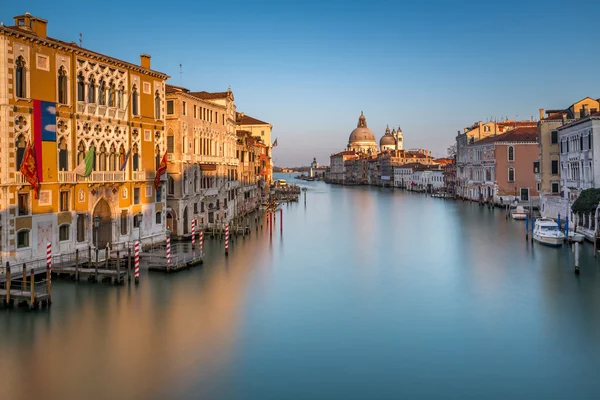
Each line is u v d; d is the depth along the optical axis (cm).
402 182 18638
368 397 1786
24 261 3114
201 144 5516
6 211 2998
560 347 2219
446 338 2336
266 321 2569
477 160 10131
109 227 3925
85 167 3441
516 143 8719
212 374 1952
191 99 5181
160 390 1819
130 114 4100
